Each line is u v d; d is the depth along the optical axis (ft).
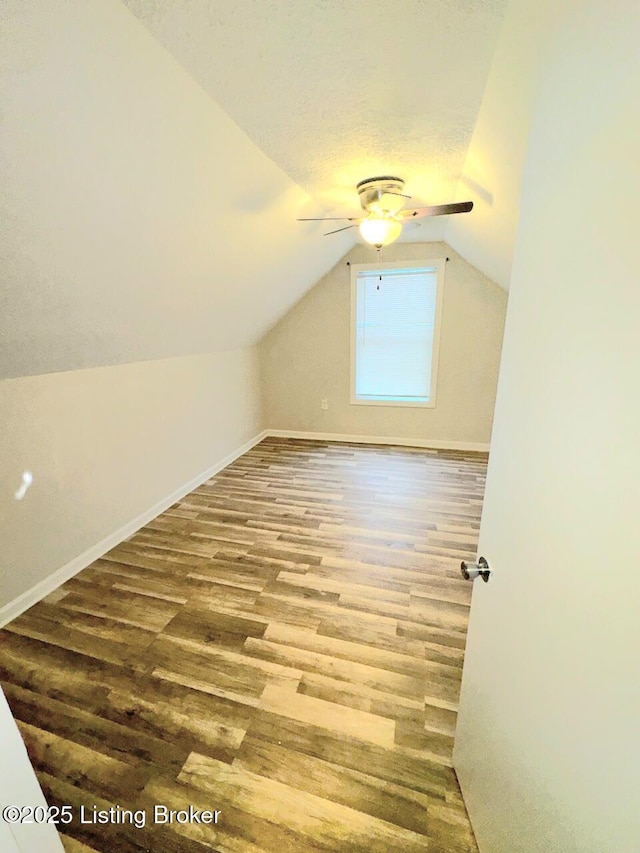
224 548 7.88
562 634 1.83
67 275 4.93
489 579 2.90
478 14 3.02
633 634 1.33
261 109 4.35
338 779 3.82
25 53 2.77
